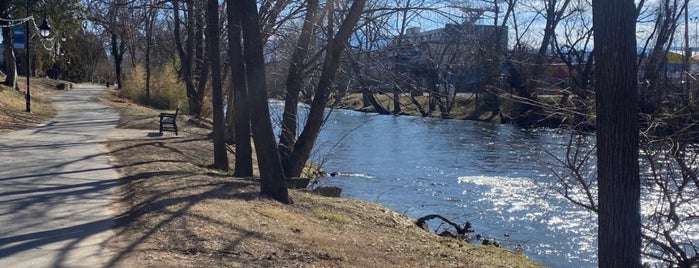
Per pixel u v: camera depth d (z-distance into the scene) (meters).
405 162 26.36
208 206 10.55
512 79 12.16
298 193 14.73
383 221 13.09
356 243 10.20
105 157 16.39
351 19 16.23
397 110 22.88
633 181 6.04
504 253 12.15
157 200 10.69
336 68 17.23
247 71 12.59
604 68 6.04
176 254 7.75
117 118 29.52
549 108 9.65
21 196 10.79
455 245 12.16
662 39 11.08
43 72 71.56
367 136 33.84
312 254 8.62
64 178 12.83
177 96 42.34
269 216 10.83
